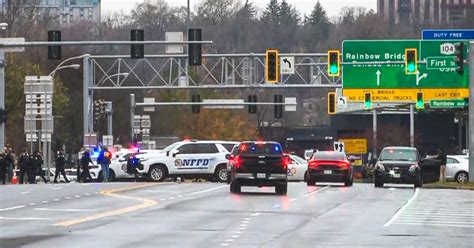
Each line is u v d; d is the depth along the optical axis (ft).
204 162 351.87
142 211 183.01
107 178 352.49
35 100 371.35
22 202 207.10
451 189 294.46
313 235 138.41
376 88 415.85
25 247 120.57
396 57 411.54
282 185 248.73
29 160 344.08
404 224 160.04
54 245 122.83
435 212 188.85
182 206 197.57
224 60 465.88
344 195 248.93
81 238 131.85
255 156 247.50
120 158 371.97
